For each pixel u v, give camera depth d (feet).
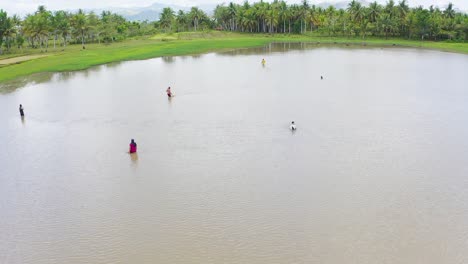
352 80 252.01
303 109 180.24
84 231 89.30
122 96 216.74
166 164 122.21
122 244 84.12
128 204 99.71
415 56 369.30
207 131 151.84
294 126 148.66
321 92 216.74
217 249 81.20
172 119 169.37
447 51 400.88
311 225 87.92
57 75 288.71
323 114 171.32
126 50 420.77
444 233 83.76
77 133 154.51
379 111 175.01
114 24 598.34
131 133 152.35
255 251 80.07
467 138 137.69
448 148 128.88
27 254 82.02
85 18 504.84
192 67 317.83
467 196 98.22
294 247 80.84
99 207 98.89
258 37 576.20
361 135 142.72
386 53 395.14
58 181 113.80
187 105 193.06
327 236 83.97
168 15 645.92
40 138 150.10
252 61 346.74
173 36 579.89
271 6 627.46
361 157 122.72
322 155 124.98
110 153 132.77
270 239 83.66
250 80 256.93
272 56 379.55
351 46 464.65
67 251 82.53
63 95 222.28
